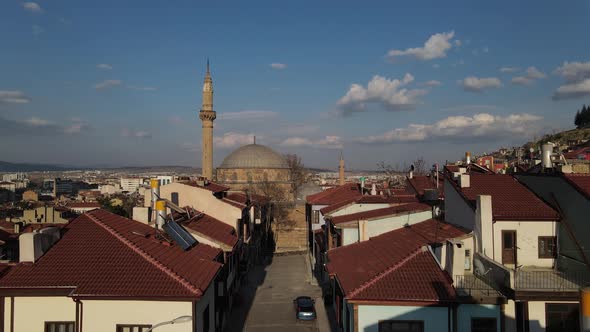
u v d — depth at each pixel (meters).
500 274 19.95
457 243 20.66
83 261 20.77
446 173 31.59
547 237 23.11
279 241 86.25
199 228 30.64
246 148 108.12
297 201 89.69
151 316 19.25
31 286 19.30
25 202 138.00
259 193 92.50
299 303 36.19
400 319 19.89
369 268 23.41
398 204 41.12
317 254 53.53
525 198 24.78
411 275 21.38
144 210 29.81
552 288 19.34
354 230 35.41
